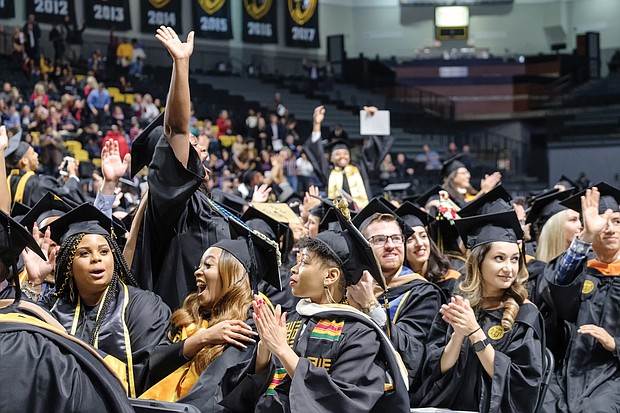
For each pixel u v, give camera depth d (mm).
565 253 5445
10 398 2959
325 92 30828
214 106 27047
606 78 31219
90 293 4680
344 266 4059
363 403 3648
